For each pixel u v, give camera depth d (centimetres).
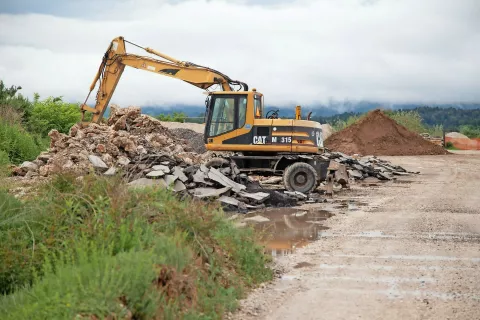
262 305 798
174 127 4488
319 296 843
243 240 994
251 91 2272
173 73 2597
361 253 1141
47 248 804
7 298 712
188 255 797
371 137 4788
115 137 2189
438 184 2638
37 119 3297
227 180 1856
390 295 848
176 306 671
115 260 678
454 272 988
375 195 2208
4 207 926
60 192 928
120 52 2623
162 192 996
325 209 1805
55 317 581
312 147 2266
